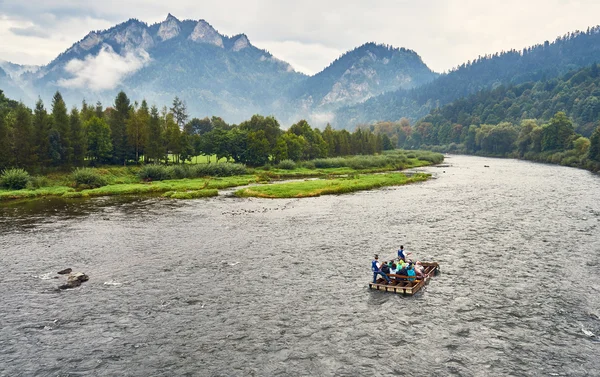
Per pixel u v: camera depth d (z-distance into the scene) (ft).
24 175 286.66
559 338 79.25
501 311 90.94
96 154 385.70
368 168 488.44
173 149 433.48
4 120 308.60
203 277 112.98
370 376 67.62
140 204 236.63
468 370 69.26
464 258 127.95
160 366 70.74
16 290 103.91
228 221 187.21
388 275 105.70
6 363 71.36
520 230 163.02
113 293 101.86
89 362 71.87
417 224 176.96
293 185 298.15
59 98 370.94
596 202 226.38
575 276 111.45
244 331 82.69
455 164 556.51
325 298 98.48
